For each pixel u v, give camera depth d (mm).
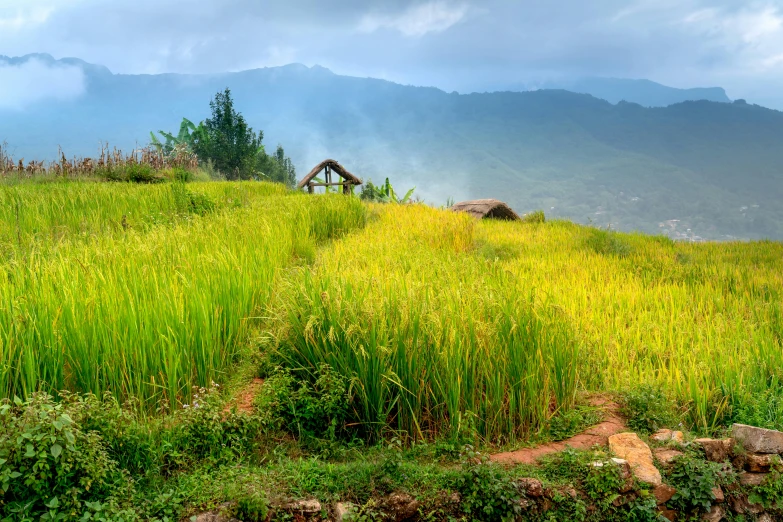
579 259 15008
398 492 4980
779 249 19453
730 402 7137
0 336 5586
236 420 5508
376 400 6012
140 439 5039
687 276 13609
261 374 6898
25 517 4117
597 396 7145
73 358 5773
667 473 5742
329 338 6125
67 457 4348
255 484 4785
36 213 13328
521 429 6293
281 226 13492
